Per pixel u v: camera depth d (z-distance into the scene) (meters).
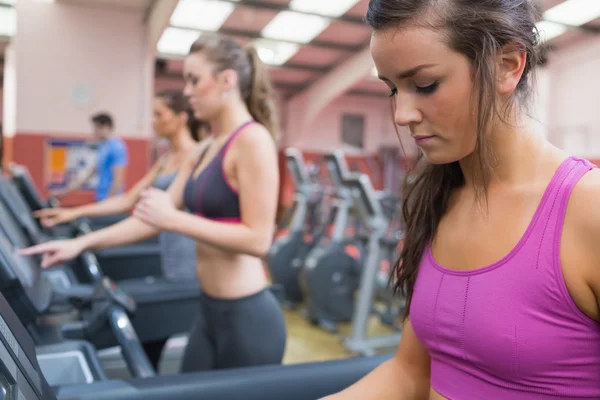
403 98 0.60
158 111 2.28
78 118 7.27
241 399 0.86
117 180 4.63
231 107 1.34
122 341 1.16
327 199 5.82
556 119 9.80
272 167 1.24
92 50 7.33
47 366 1.05
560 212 0.57
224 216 1.30
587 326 0.57
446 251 0.68
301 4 7.43
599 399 0.58
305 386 0.90
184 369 1.48
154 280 2.41
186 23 8.12
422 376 0.79
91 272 1.91
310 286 3.85
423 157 0.75
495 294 0.59
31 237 1.77
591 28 8.47
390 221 4.13
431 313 0.67
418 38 0.56
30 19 7.05
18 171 2.83
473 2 0.56
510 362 0.59
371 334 3.74
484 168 0.61
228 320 1.32
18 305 1.01
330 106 13.00
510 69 0.59
